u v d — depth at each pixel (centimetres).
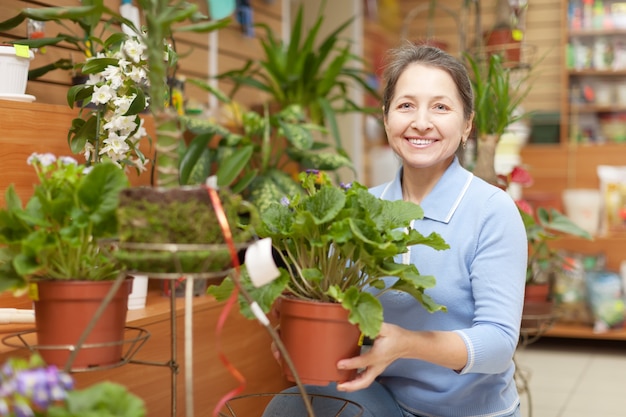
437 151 179
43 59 265
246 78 371
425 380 180
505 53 343
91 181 133
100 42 229
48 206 133
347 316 144
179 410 228
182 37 363
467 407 180
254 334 266
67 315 135
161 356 220
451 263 177
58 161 142
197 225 126
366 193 152
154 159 231
